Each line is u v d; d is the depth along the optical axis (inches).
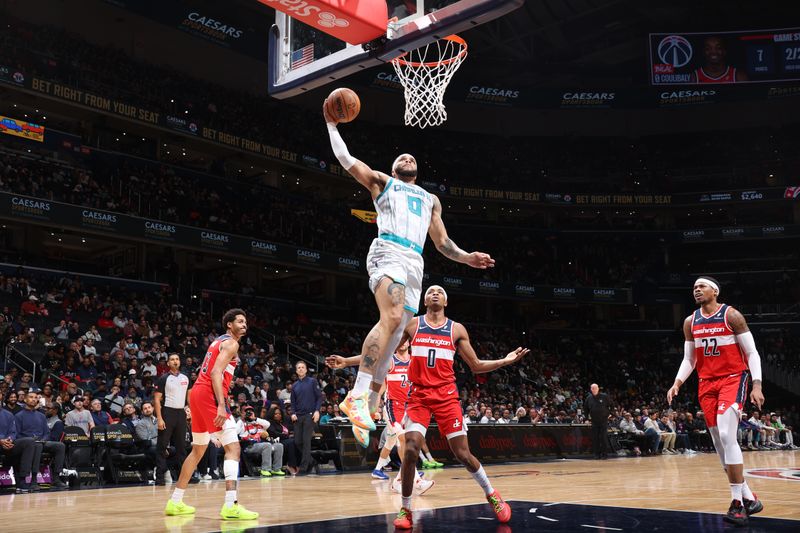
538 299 1378.0
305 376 456.8
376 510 232.1
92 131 1065.5
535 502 244.4
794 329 1362.0
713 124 1582.2
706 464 539.5
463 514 211.2
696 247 1542.8
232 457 228.5
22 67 946.1
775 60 1397.6
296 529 184.9
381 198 161.8
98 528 197.2
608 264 1485.0
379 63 262.8
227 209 1107.9
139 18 1167.0
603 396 641.0
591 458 655.8
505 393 976.3
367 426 147.3
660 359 1386.6
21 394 446.3
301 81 279.7
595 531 171.2
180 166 1116.5
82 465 419.2
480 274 1365.7
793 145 1525.6
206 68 1289.4
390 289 153.6
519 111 1588.3
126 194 992.9
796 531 169.8
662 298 1449.3
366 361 150.9
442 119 312.0
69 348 647.8
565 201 1476.4
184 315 895.1
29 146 965.2
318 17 240.7
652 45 1414.9
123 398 529.7
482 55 1486.2
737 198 1477.6
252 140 1159.6
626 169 1563.7
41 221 859.4
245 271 1208.2
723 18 1435.8
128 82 1078.4
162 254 1092.5
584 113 1599.4
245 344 815.1
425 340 200.2
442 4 239.0
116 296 876.6
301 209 1233.4
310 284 1300.4
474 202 1498.5
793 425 1147.3
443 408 194.9
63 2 1101.7
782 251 1508.4
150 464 414.6
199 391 236.2
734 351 211.6
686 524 183.3
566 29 1428.4
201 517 224.4
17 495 324.8
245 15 1275.8
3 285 783.7
